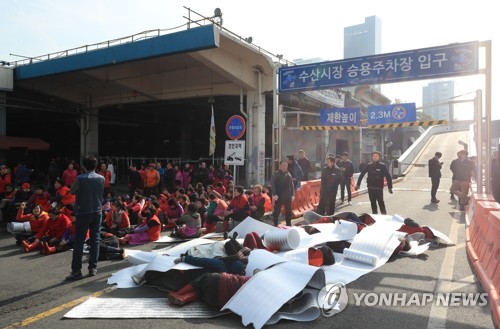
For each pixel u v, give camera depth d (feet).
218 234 30.42
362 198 55.36
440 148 130.21
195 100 75.36
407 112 44.75
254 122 65.31
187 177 58.54
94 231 20.11
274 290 14.37
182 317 14.29
